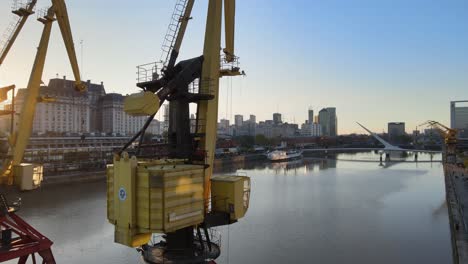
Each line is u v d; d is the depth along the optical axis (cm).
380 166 16350
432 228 5362
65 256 4025
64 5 4372
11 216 2262
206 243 2167
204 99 2123
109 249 4256
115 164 1745
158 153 2220
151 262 1927
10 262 3722
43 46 4197
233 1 2541
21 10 4047
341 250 4353
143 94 1883
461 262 3119
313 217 5994
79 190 8294
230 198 2077
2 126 3256
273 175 12550
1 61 4022
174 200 1653
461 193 6594
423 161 19262
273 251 4284
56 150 11694
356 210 6562
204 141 2134
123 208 1688
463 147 17400
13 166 3400
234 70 2533
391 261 4016
